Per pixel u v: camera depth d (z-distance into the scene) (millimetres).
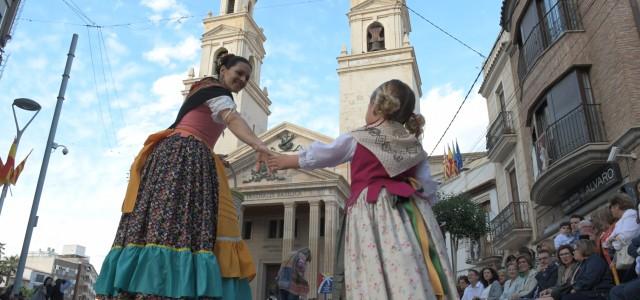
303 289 8008
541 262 8055
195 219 2713
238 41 43156
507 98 20922
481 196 25812
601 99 13375
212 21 44969
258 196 35500
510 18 18781
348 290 2584
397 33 41094
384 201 2676
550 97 15039
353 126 38312
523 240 19000
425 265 2559
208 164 2920
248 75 3328
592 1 13766
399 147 2855
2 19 17281
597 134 13164
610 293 5387
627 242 5898
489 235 24734
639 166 11516
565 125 14141
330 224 33594
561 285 6492
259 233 38219
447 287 2551
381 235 2588
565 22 14664
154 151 2926
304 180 35344
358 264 2584
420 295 2377
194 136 2967
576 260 6812
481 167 26125
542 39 15820
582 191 14273
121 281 2453
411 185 2842
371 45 41844
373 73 39875
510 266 9008
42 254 115688
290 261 8000
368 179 2785
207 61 42938
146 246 2551
